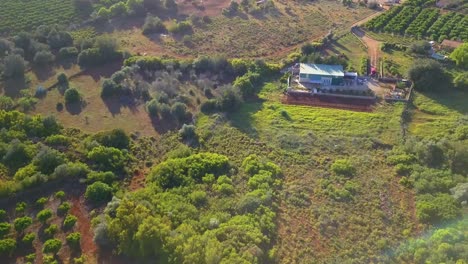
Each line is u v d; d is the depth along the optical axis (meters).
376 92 111.19
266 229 73.31
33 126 91.44
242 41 131.38
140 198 76.62
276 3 155.00
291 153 91.69
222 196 79.12
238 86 108.19
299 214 77.69
